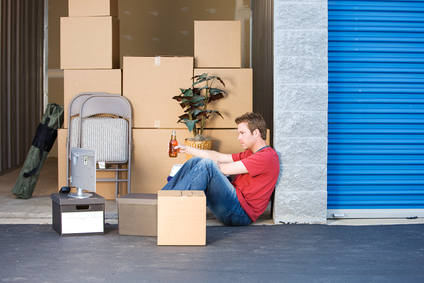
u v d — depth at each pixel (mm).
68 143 3094
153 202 2285
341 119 2803
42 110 6617
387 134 2830
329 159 2812
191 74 3156
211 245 2168
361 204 2850
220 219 2527
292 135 2637
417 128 2850
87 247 2098
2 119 4820
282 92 2623
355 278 1735
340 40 2789
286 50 2617
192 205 2141
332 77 2795
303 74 2625
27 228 2465
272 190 2559
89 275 1717
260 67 5477
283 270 1816
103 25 3162
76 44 3164
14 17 5262
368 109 2816
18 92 5371
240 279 1706
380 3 2801
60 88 6762
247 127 2531
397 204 2861
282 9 2607
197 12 6906
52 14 6699
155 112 3172
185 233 2146
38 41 6363
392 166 2852
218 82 3152
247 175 2549
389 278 1739
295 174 2646
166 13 6859
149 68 3160
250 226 2602
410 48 2824
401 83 2830
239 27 3203
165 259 1931
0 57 4746
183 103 3039
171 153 2643
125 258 1937
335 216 2764
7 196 3293
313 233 2434
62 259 1910
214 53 3201
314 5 2617
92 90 3180
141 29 6840
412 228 2553
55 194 2439
